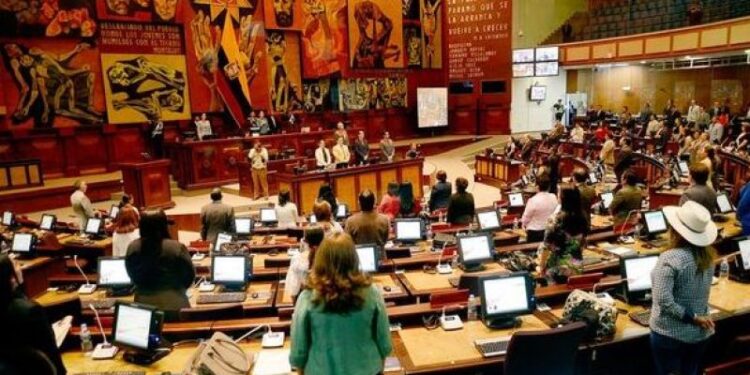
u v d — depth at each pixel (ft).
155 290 15.21
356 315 9.20
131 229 23.50
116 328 13.67
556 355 12.11
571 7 95.86
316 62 63.72
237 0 56.54
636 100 86.74
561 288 16.47
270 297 18.81
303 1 61.87
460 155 71.67
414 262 21.57
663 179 38.47
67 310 16.25
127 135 51.75
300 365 9.53
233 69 57.00
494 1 78.95
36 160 44.39
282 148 54.44
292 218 30.66
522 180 45.06
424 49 74.54
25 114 46.21
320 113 65.57
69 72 47.80
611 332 14.03
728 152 42.91
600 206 31.01
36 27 45.68
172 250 15.15
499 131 81.61
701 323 11.67
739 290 16.84
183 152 48.26
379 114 71.92
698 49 66.08
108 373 12.72
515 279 14.99
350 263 9.24
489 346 13.55
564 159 54.65
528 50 84.89
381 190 49.03
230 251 23.35
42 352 9.62
